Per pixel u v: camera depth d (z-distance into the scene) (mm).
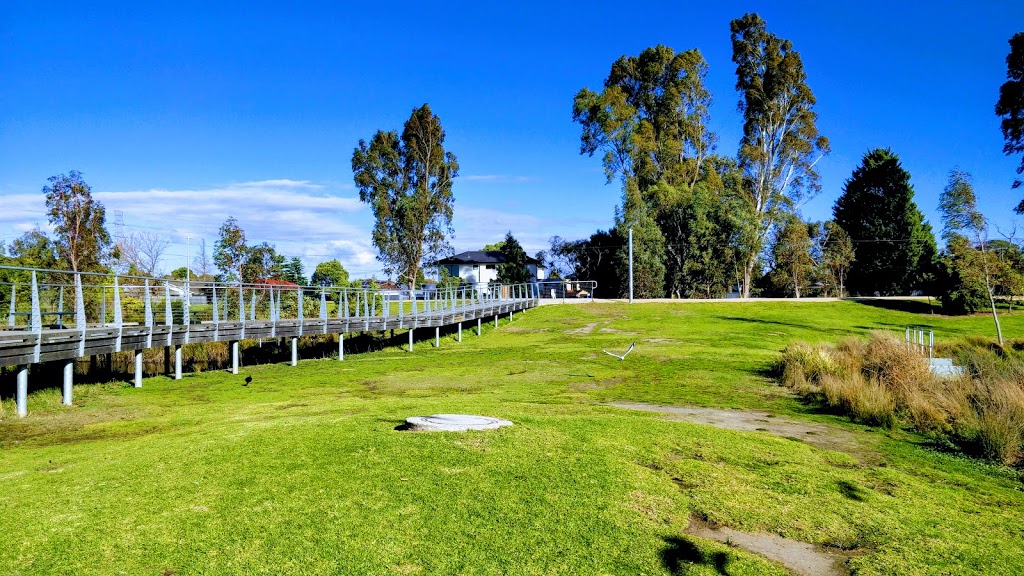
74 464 7664
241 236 34531
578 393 15789
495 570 5055
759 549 5758
